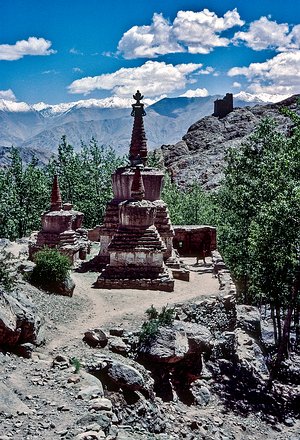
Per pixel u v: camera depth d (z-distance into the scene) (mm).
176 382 20391
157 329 20188
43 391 14727
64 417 13242
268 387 24734
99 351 18719
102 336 19375
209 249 42438
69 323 21328
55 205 36250
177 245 42719
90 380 15750
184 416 18625
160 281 27906
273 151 37156
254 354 28547
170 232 33969
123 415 16125
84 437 11969
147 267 28344
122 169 34656
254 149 38750
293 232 25578
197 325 22453
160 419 17094
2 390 13820
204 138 108625
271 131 38781
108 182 62594
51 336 19578
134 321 21953
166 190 61375
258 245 27094
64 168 62938
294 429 21156
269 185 30984
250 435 19500
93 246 44344
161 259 28391
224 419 19906
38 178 59344
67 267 24859
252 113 115750
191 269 35531
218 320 26328
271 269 27219
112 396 16359
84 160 66750
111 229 33750
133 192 29188
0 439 11836
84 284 28219
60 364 16656
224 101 119688
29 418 13008
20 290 22312
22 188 58875
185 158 99625
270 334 38562
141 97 35188
